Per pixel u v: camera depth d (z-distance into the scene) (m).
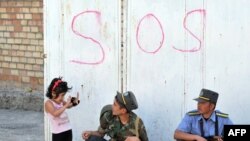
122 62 7.66
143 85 7.57
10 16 11.38
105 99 7.82
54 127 7.29
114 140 6.86
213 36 7.13
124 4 7.57
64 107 7.18
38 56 11.09
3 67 11.55
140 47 7.54
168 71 7.41
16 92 11.36
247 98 7.03
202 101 6.44
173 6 7.30
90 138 6.93
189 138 6.48
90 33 7.82
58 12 7.98
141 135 6.77
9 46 11.45
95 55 7.82
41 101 11.02
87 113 7.95
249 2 6.92
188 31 7.25
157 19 7.41
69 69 8.00
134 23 7.54
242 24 6.98
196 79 7.27
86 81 7.91
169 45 7.38
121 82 7.68
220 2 7.06
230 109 7.12
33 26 11.12
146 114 7.59
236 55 7.04
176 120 7.43
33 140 9.13
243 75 7.02
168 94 7.45
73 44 7.94
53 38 8.05
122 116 6.76
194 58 7.26
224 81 7.13
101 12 7.71
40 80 11.09
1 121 10.39
